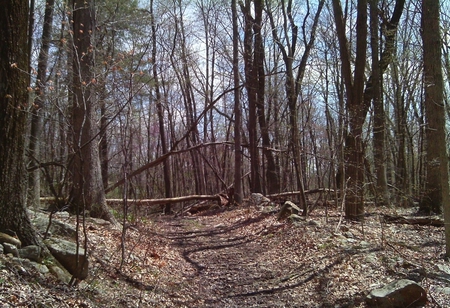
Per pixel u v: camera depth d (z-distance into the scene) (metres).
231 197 18.77
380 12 15.68
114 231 8.62
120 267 6.61
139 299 5.71
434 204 12.42
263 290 6.83
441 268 7.10
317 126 22.34
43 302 4.29
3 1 5.05
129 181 10.70
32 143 9.30
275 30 17.86
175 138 30.91
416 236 9.86
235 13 17.92
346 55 10.98
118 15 12.65
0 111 5.09
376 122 15.00
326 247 8.53
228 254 9.52
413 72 21.30
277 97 24.53
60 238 6.51
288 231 10.42
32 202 8.96
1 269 4.46
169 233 12.44
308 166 21.08
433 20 8.36
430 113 8.32
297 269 7.75
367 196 14.62
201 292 6.79
